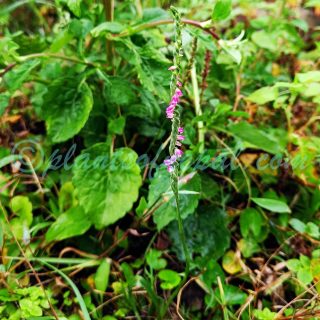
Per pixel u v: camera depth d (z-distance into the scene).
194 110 0.34
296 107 0.36
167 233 0.30
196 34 0.26
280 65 0.41
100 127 0.32
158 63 0.28
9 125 0.35
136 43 0.30
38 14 0.43
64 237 0.27
